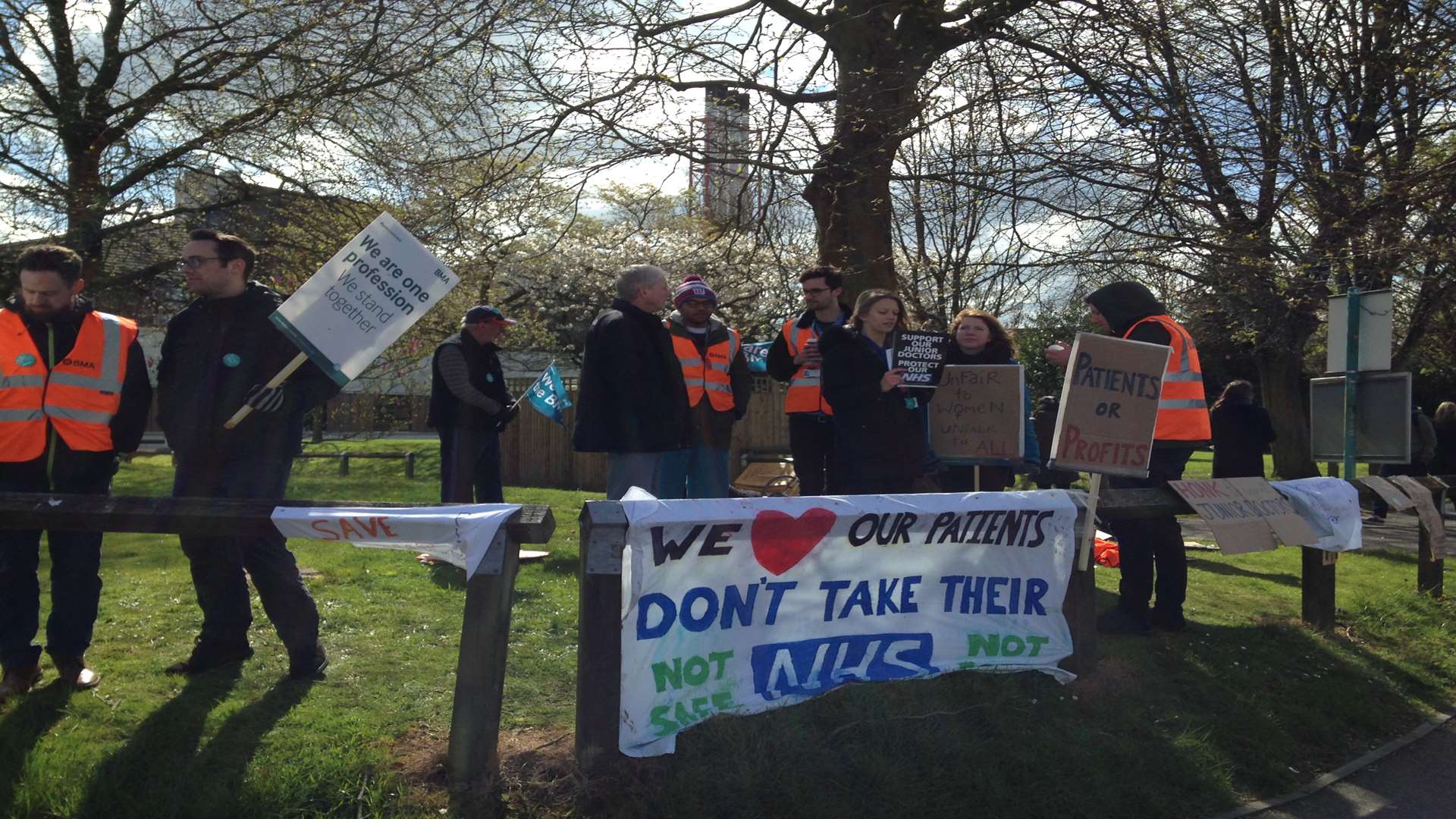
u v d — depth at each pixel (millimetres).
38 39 13719
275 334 4500
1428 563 7996
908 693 4555
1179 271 8648
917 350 5352
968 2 8742
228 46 13109
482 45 8633
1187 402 5898
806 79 9188
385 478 17844
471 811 3520
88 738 3914
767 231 9586
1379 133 9164
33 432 4332
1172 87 8164
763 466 13805
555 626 5688
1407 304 11930
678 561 3875
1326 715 5367
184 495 4457
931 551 4520
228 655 4754
